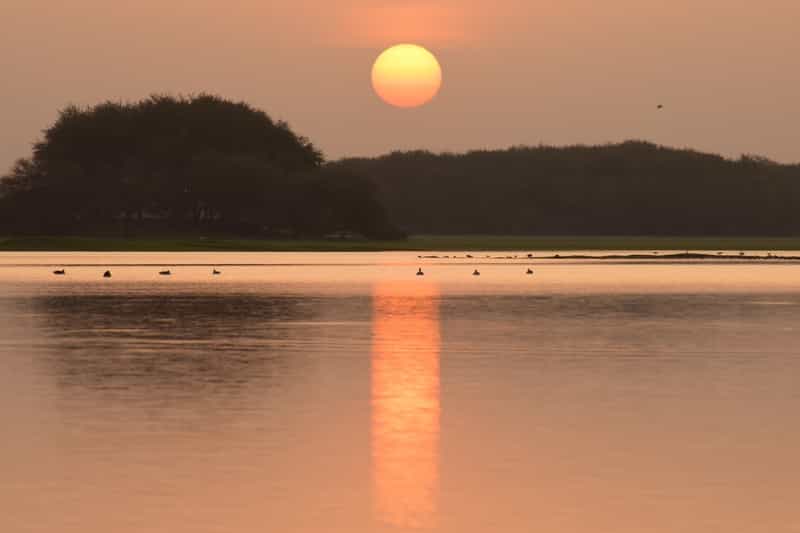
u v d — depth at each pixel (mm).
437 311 189375
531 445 74188
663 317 177000
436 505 59375
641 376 106750
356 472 66562
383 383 102062
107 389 98250
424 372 109750
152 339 141875
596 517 57219
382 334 148375
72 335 147000
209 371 110312
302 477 65312
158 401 91625
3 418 83688
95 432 78250
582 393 96125
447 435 77562
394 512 58094
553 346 133500
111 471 66625
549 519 56875
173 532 54688
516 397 94000
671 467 67812
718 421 82688
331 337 144625
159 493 61656
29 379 104500
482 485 63562
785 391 97125
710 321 169375
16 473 66062
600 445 74188
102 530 54969
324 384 101438
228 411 86938
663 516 57375
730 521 56531
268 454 71375
